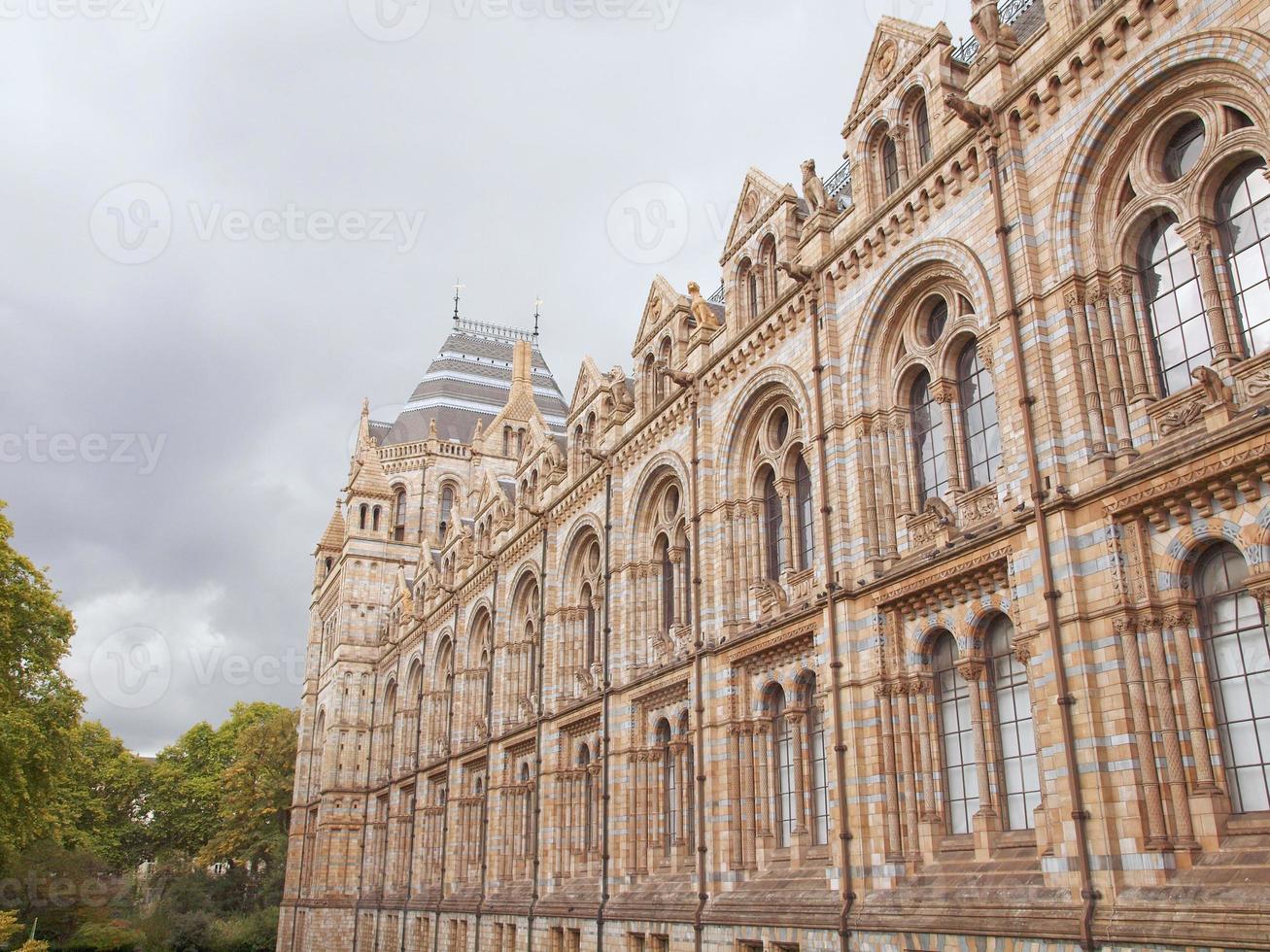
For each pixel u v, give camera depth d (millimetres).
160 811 124750
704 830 37594
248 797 114312
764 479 39594
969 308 29906
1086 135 25406
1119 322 24484
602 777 46344
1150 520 22578
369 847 89562
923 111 33094
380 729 93188
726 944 34656
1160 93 24047
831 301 34938
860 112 35125
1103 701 22641
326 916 89750
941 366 30328
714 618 39594
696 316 44250
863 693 30641
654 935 39438
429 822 75312
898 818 28875
